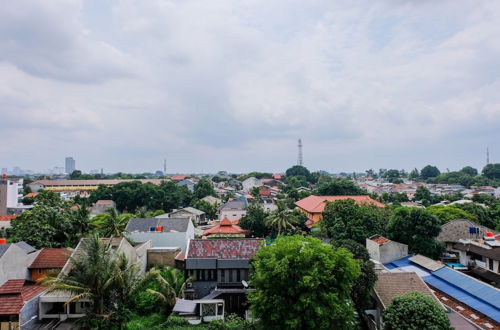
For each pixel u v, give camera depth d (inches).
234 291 1294.3
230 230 2409.0
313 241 1043.3
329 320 921.5
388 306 1034.1
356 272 978.1
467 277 1363.2
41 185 5565.9
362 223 1968.5
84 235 1831.9
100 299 1050.7
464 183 6865.2
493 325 1048.8
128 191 3902.6
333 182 3941.9
